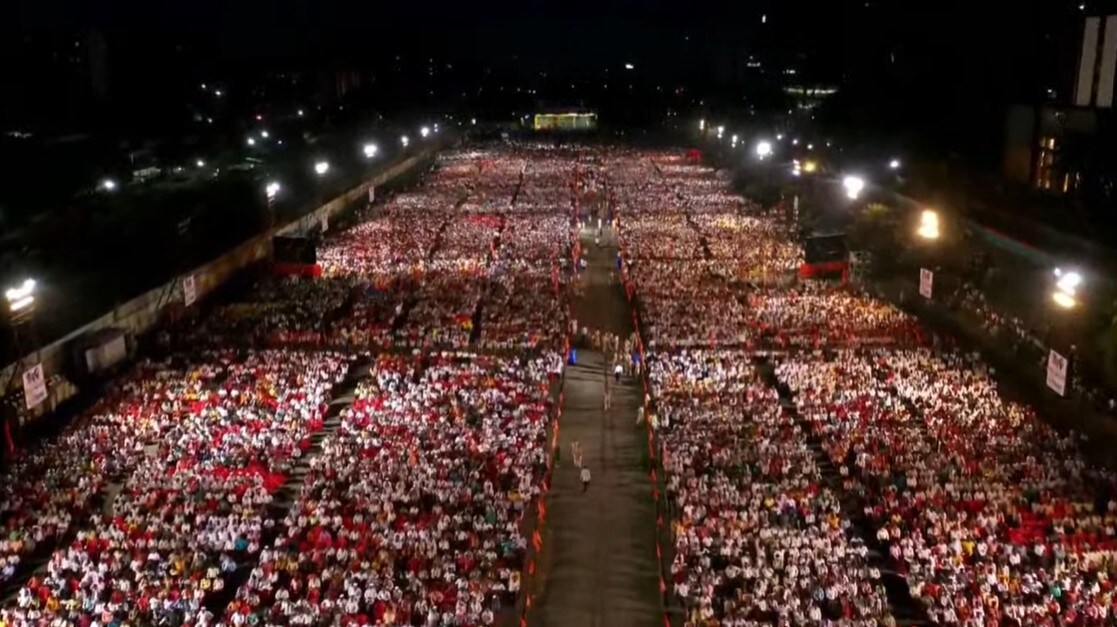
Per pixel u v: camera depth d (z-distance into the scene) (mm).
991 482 33562
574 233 85750
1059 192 59281
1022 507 31656
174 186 91500
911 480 33719
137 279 58938
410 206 103062
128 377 46094
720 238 81375
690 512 31234
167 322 55188
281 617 26484
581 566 30422
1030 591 26844
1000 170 67062
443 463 35000
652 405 43188
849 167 92688
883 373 45688
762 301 59031
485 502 32438
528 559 30578
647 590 29141
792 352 49906
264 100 182875
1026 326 52438
